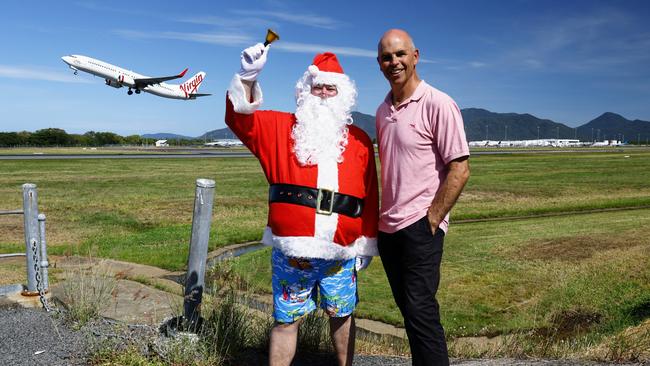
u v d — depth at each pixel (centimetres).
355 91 289
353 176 276
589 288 754
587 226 1305
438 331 279
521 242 1100
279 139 275
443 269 879
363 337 559
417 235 273
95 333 360
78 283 507
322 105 279
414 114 274
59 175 2792
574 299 705
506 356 408
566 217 1525
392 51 272
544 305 689
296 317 280
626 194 2181
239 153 6631
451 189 262
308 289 280
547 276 826
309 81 285
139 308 486
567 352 401
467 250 1027
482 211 1650
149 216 1469
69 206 1612
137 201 1772
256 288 654
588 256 962
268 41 267
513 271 862
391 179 283
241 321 385
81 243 1050
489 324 627
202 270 357
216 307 389
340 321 298
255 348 370
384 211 288
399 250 281
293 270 274
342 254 273
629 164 4369
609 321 615
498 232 1232
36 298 473
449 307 689
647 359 350
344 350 303
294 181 268
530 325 614
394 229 280
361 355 400
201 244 354
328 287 282
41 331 386
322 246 265
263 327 397
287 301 278
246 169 3478
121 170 3269
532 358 380
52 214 1442
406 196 276
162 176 2833
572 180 2792
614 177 2992
